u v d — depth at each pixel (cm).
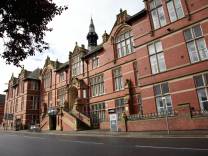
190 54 1886
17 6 605
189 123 1620
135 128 2012
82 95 3350
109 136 1783
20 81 5206
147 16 2289
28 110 4609
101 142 1338
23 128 4422
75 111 3128
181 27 1966
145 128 1928
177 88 1909
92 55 3406
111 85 2930
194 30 1880
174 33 2020
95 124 2941
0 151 1196
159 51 2125
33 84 4841
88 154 923
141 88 2225
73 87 3606
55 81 4259
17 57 722
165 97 2000
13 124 5009
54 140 1677
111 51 3005
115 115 2230
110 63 2991
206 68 1741
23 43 706
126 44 2812
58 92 4119
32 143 1552
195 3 1897
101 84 3159
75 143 1370
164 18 2144
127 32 2822
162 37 2116
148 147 1005
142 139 1383
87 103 3259
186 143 1047
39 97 4841
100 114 3052
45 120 3538
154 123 1869
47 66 4656
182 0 1988
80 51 3672
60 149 1141
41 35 721
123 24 2828
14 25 651
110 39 3045
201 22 1830
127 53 2781
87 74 3409
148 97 2136
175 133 1500
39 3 640
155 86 2108
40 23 686
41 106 4588
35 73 5225
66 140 1616
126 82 2622
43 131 3212
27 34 697
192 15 1903
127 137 1600
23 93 4872
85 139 1612
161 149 925
